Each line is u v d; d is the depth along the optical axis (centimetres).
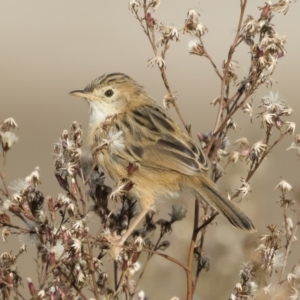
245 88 988
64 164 874
